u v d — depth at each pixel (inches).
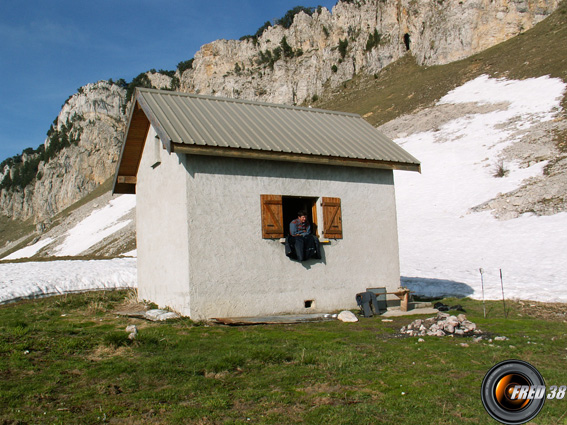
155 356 315.6
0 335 348.8
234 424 216.2
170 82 7647.6
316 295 515.8
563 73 2389.3
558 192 1314.0
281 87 5871.1
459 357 324.2
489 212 1350.9
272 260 492.4
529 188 1414.9
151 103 512.1
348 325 441.7
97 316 462.6
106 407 233.1
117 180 629.3
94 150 7111.2
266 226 488.7
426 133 2335.1
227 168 477.4
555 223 1135.0
